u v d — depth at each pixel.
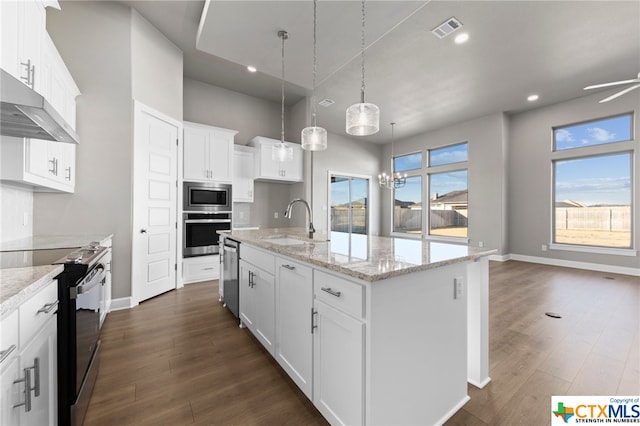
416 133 7.34
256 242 2.12
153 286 3.37
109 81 2.95
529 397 1.60
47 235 2.65
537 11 2.81
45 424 1.09
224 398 1.59
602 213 4.93
